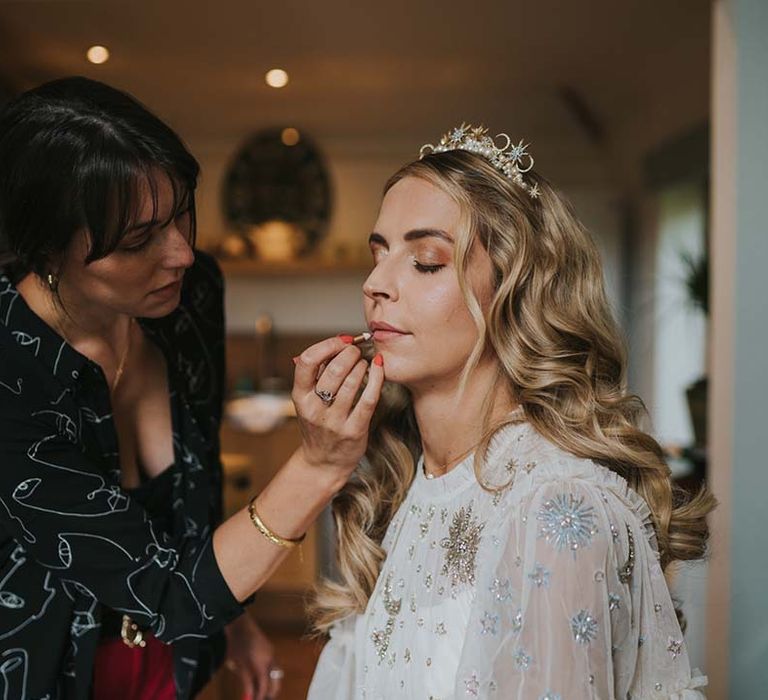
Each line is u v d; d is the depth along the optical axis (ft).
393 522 4.23
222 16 13.93
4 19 14.20
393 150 21.71
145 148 4.10
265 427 15.12
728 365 7.61
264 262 21.27
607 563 3.26
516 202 3.78
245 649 6.38
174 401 5.35
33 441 4.54
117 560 4.54
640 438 3.76
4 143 4.22
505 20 13.99
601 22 14.05
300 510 4.23
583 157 20.98
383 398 4.48
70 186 4.07
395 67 16.83
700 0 12.89
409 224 3.73
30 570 4.79
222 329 5.90
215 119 20.77
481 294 3.75
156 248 4.33
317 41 15.23
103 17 14.07
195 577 4.41
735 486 7.51
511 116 20.15
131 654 5.24
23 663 4.81
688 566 4.25
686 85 15.58
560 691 3.12
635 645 3.42
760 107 7.48
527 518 3.34
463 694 3.33
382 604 3.99
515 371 3.76
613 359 4.02
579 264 3.98
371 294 3.83
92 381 4.75
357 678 4.07
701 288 13.98
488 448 3.74
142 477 5.52
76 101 4.13
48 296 4.70
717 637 7.57
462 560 3.62
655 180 17.29
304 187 21.70
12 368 4.53
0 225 4.37
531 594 3.22
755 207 7.50
